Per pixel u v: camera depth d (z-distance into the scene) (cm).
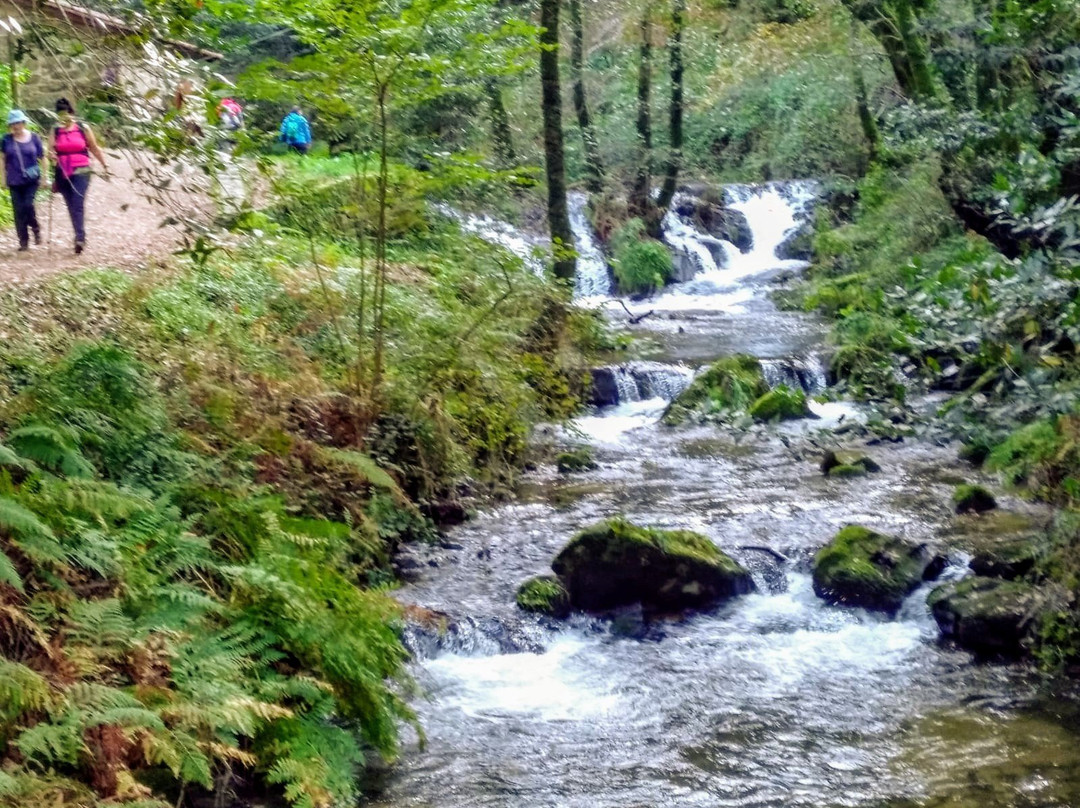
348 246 1444
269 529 720
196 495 747
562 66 2355
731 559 945
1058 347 866
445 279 1383
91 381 773
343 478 960
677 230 2906
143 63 608
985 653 813
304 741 604
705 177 3130
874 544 943
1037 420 945
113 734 542
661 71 2838
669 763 669
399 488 976
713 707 747
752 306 2348
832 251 2291
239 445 848
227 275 1201
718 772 656
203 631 630
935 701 744
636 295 2525
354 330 1152
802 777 647
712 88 2970
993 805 607
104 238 1468
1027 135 1071
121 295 1071
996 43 1043
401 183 1136
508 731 715
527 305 1361
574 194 2766
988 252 1165
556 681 796
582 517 1111
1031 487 1055
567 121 2706
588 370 1559
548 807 616
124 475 738
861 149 2700
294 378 1002
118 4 598
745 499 1160
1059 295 729
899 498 1141
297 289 1198
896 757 668
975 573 912
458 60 1053
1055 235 955
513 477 1223
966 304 784
